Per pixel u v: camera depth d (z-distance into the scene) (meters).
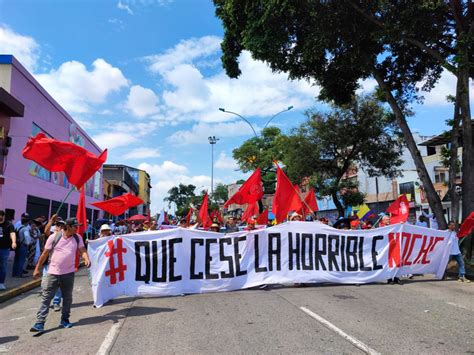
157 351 5.09
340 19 13.22
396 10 12.84
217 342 5.39
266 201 52.12
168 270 8.98
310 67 16.67
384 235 10.55
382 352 4.91
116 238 8.54
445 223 13.71
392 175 29.36
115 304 8.23
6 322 7.10
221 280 9.32
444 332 5.75
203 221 17.67
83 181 8.19
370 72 15.34
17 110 16.92
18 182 18.22
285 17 13.69
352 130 27.80
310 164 29.22
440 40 14.45
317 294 8.79
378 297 8.42
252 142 43.88
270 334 5.71
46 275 6.41
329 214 49.91
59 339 5.83
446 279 11.20
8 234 10.10
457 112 13.68
